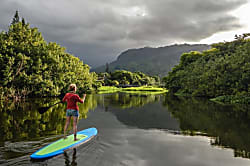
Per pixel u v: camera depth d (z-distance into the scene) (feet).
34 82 81.76
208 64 108.47
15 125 29.35
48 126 28.73
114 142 21.36
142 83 436.35
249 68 75.25
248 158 17.35
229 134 25.84
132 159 16.62
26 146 19.10
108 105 60.39
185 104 65.00
